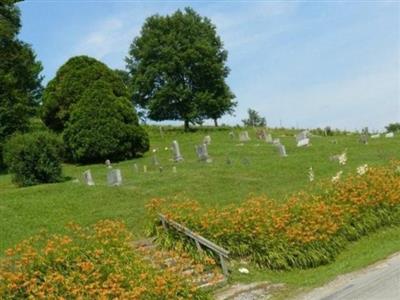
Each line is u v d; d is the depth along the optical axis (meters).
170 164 35.38
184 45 66.25
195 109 65.56
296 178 28.58
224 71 68.88
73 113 39.19
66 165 38.88
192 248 17.30
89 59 41.56
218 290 15.54
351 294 13.74
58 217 21.80
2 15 43.47
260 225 17.92
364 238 20.05
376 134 49.09
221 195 24.88
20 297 13.30
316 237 18.00
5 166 38.94
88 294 13.41
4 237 19.36
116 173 27.94
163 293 13.68
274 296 14.76
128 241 16.61
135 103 68.81
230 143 45.06
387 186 22.61
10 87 40.28
